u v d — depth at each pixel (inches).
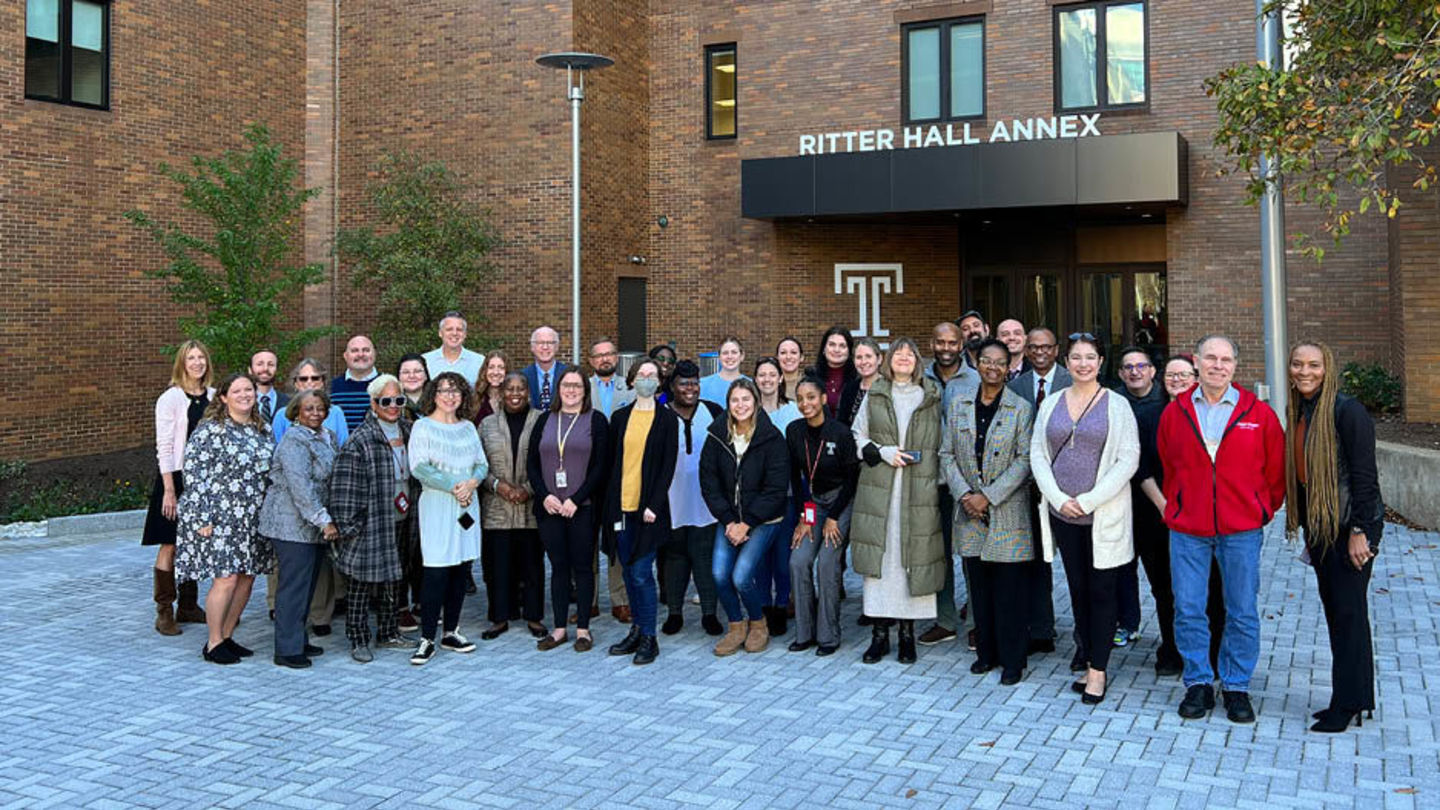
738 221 831.7
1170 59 738.8
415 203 737.0
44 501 545.0
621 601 351.3
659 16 848.9
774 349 824.3
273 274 770.2
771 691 271.0
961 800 202.1
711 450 305.0
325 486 301.4
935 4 784.9
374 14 807.1
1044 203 701.9
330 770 221.3
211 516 297.4
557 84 762.2
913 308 823.1
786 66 820.0
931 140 777.6
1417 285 558.6
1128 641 307.4
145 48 697.0
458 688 277.3
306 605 301.4
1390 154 387.9
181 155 719.1
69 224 656.4
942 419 293.1
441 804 203.6
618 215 811.4
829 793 206.2
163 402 331.9
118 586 404.8
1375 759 218.1
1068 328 815.1
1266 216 519.8
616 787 210.8
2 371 622.5
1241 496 239.5
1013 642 273.9
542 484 314.0
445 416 306.2
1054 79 764.0
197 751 232.8
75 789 212.2
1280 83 414.6
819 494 301.9
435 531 303.0
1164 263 791.7
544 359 369.1
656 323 848.9
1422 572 376.5
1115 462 256.2
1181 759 220.4
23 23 632.4
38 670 294.8
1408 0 410.0
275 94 787.4
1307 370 233.9
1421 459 456.8
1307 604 340.2
